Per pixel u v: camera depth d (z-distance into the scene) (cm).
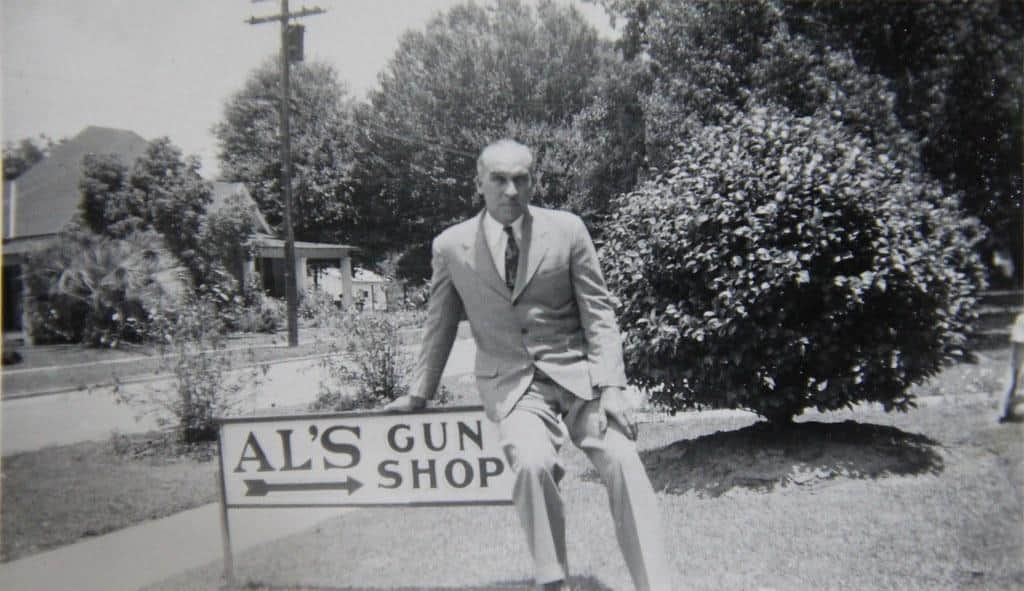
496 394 311
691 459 579
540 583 280
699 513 470
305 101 4559
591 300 310
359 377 1062
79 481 710
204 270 2628
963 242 646
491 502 351
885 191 557
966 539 386
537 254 303
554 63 3516
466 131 3691
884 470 520
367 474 368
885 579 340
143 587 418
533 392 308
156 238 2545
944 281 550
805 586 337
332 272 4444
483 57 3631
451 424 355
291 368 1596
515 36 3581
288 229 2300
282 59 2352
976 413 756
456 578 380
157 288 2242
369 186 4250
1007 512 427
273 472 382
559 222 308
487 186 294
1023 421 695
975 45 1345
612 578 361
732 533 423
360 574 399
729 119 1485
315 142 4466
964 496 462
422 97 3847
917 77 1388
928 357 559
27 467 775
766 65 1462
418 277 4162
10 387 1446
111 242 2394
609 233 618
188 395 877
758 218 529
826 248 524
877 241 529
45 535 541
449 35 3844
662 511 480
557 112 3509
